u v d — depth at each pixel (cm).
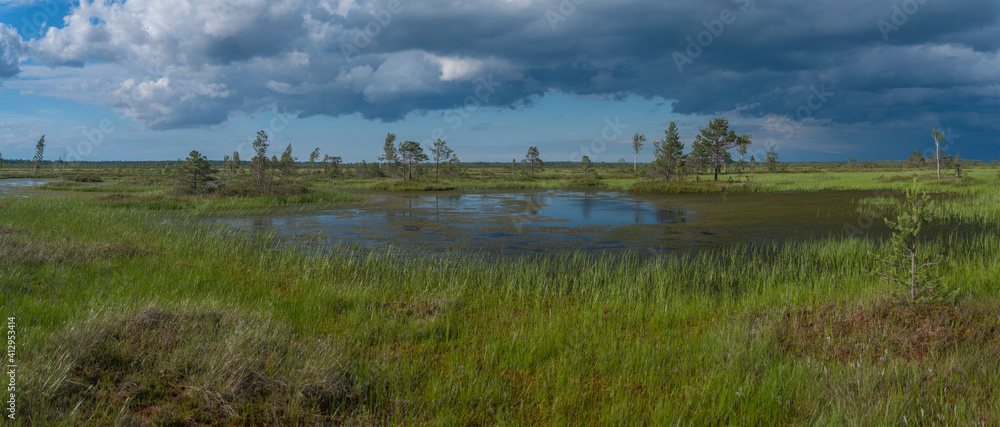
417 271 976
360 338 525
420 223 1852
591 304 720
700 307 696
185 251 1077
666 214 2172
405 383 407
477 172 10169
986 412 344
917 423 338
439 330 566
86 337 398
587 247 1317
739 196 3291
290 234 1549
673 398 396
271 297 677
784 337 535
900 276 615
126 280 712
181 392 351
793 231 1611
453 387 407
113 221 1554
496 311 677
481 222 1883
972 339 478
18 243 910
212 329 460
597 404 394
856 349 479
